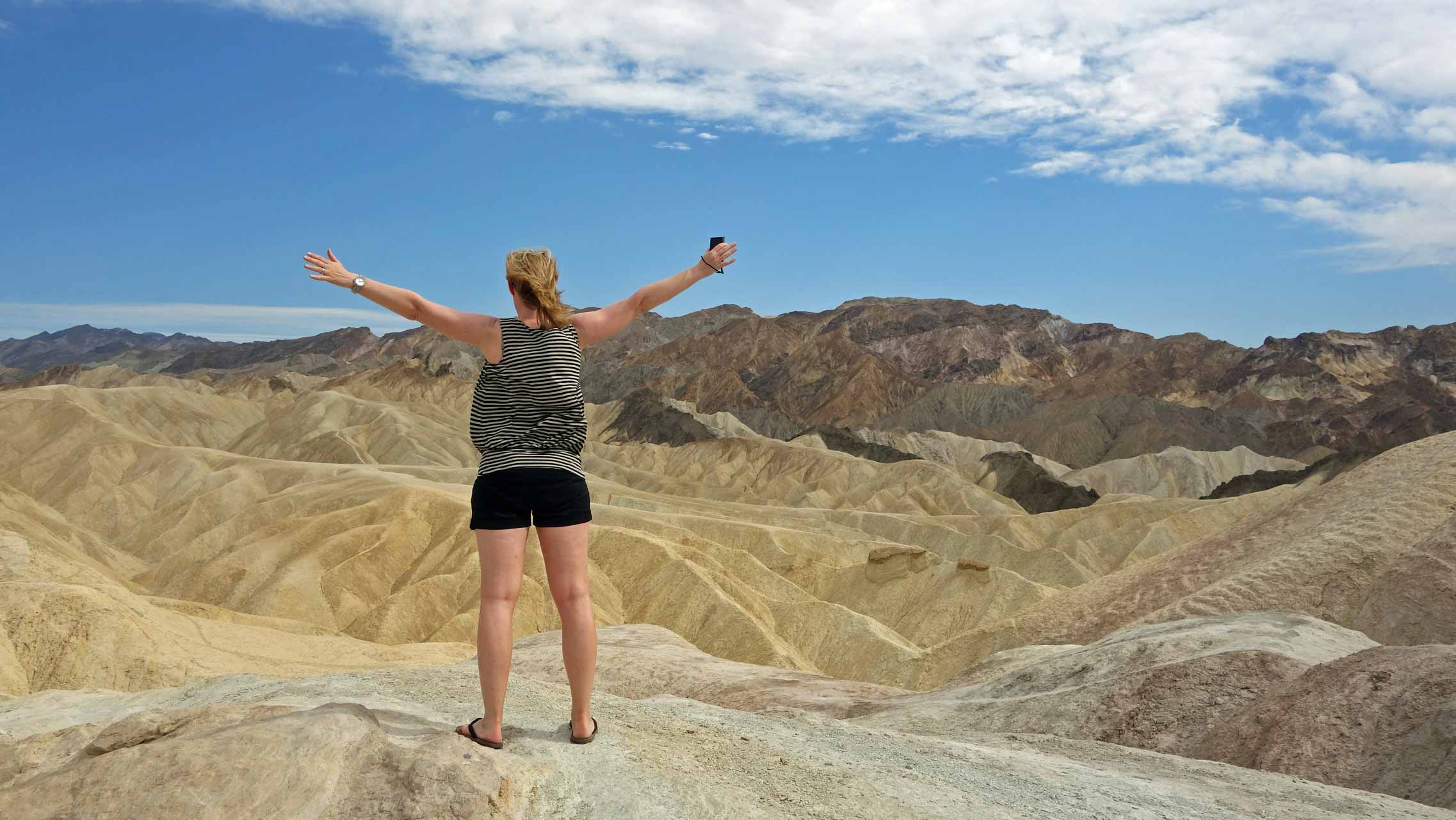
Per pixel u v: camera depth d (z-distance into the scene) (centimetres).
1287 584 3253
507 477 463
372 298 462
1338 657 1808
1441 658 1355
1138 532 12194
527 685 702
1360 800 841
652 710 687
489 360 476
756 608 6994
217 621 4116
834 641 6462
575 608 487
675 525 10462
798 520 13462
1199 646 1952
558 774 470
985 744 1093
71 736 566
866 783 568
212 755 410
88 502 13725
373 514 8831
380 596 7900
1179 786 829
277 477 13950
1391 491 3662
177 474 14412
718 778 518
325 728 436
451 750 442
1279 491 12694
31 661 3098
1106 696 1800
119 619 3291
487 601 470
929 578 8412
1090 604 4538
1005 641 4684
